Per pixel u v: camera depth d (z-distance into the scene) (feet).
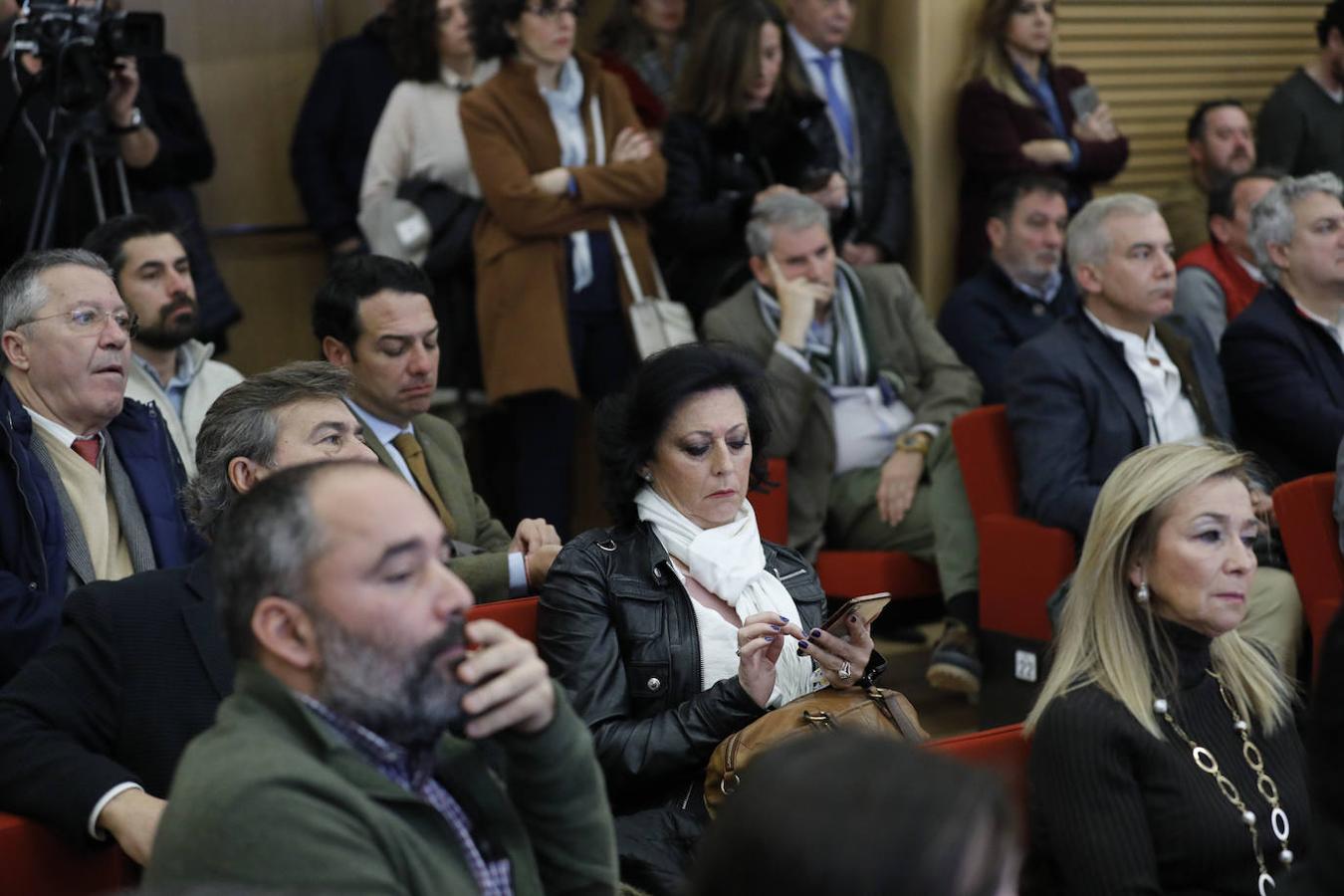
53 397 11.99
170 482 12.60
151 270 14.93
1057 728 9.29
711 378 11.35
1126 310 16.39
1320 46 25.79
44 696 9.16
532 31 19.12
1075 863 9.07
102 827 8.71
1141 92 25.73
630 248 19.79
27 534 11.37
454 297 20.57
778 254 18.43
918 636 20.57
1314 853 6.39
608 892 6.81
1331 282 17.13
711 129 20.58
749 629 10.13
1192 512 9.37
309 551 6.11
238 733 6.16
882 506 18.24
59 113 15.99
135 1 21.86
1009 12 22.50
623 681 10.77
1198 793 9.18
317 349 23.59
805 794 4.24
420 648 6.13
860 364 18.90
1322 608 13.64
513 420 20.51
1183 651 9.52
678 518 11.27
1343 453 13.50
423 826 6.28
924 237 23.21
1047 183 19.88
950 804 4.19
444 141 20.54
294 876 5.82
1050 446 16.15
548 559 12.62
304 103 21.93
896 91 23.35
